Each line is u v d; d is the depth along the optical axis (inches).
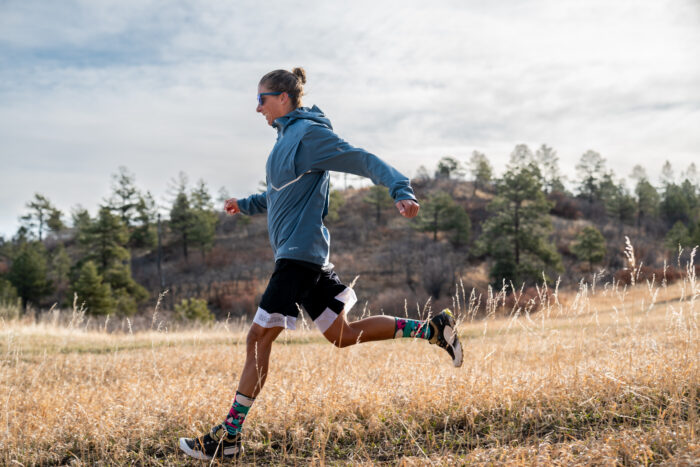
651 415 104.1
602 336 223.0
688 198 4089.6
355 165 101.0
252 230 3484.3
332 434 114.1
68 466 109.4
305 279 103.4
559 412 112.7
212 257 2955.2
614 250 2561.5
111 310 1555.1
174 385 162.4
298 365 201.3
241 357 249.9
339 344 114.3
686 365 120.8
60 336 383.9
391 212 3565.5
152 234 3105.3
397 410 123.7
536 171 2261.3
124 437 119.4
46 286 2063.2
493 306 140.3
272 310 100.3
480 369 164.7
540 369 155.4
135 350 318.0
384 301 1801.2
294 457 105.0
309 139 102.0
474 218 3508.9
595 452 85.7
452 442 106.3
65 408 142.5
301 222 103.2
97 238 2194.9
